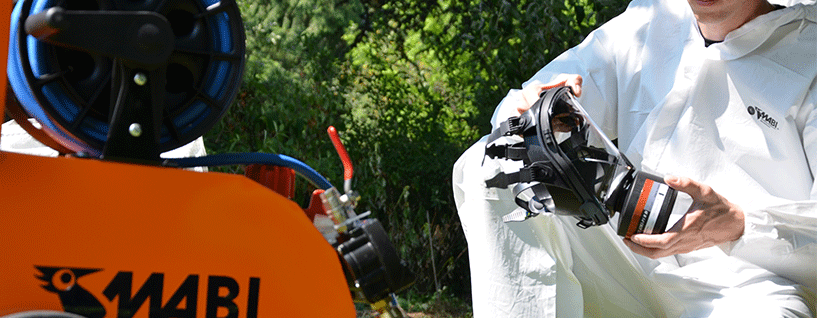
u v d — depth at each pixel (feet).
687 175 7.68
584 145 6.50
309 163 18.12
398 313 4.47
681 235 6.42
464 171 8.07
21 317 3.35
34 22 3.68
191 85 4.40
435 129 20.10
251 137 18.94
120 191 3.73
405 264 4.42
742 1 7.37
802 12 7.38
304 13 25.08
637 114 8.33
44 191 3.60
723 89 7.66
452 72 20.11
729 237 6.60
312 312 4.11
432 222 19.63
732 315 6.93
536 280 7.52
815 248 6.63
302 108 19.30
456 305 18.28
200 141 7.34
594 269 7.95
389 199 19.65
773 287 6.91
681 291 7.52
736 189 7.50
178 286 3.81
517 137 6.86
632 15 8.60
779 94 7.42
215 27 4.50
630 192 6.38
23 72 3.94
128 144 4.00
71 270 3.61
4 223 3.52
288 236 4.07
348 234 4.48
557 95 6.55
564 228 7.86
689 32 8.03
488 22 18.38
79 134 4.04
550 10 17.38
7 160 3.56
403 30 21.59
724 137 7.59
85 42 3.72
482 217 7.67
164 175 3.83
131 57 3.81
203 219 3.89
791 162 7.43
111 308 3.68
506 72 17.89
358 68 20.95
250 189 4.01
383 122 19.95
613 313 7.97
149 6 4.15
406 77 20.88
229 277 3.92
